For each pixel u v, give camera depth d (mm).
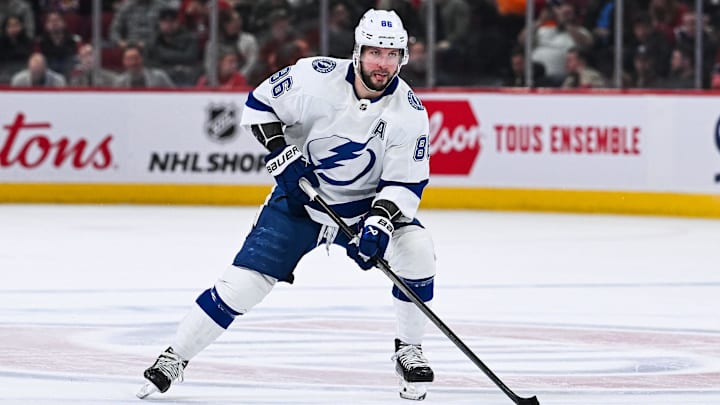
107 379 13703
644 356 15672
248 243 12641
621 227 32812
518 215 35781
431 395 13195
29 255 25719
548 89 36938
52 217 33594
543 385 13750
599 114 36375
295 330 17188
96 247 27234
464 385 13742
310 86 12328
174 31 39156
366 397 12984
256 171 37594
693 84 38906
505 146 36969
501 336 17062
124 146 37688
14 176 37469
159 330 17203
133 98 37594
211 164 37719
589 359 15398
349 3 38906
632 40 38781
